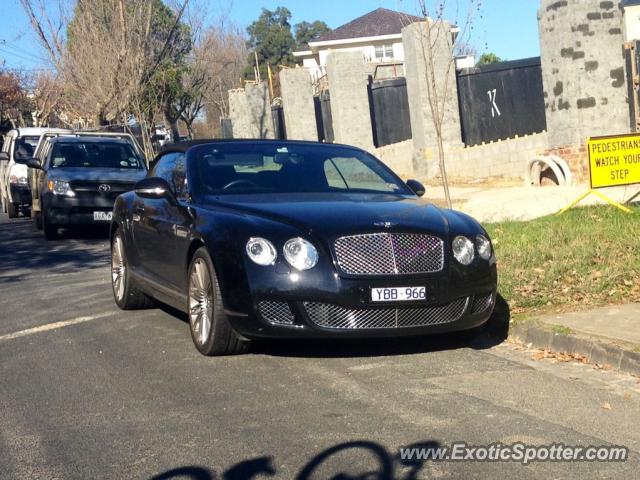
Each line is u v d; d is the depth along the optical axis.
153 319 8.12
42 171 15.71
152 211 7.70
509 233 10.15
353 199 6.86
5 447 4.80
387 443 4.70
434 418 5.09
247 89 26.95
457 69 21.67
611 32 14.99
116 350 6.94
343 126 23.64
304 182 7.34
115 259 8.84
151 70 23.25
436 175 20.95
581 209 11.30
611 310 7.08
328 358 6.48
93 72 22.98
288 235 6.00
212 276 6.25
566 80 15.05
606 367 6.10
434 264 6.12
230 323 6.11
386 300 5.94
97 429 5.04
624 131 15.18
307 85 25.61
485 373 6.06
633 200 12.11
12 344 7.29
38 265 12.32
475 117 21.81
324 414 5.19
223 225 6.25
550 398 5.47
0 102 44.38
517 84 22.03
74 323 8.05
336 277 5.89
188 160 7.53
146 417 5.23
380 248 6.02
